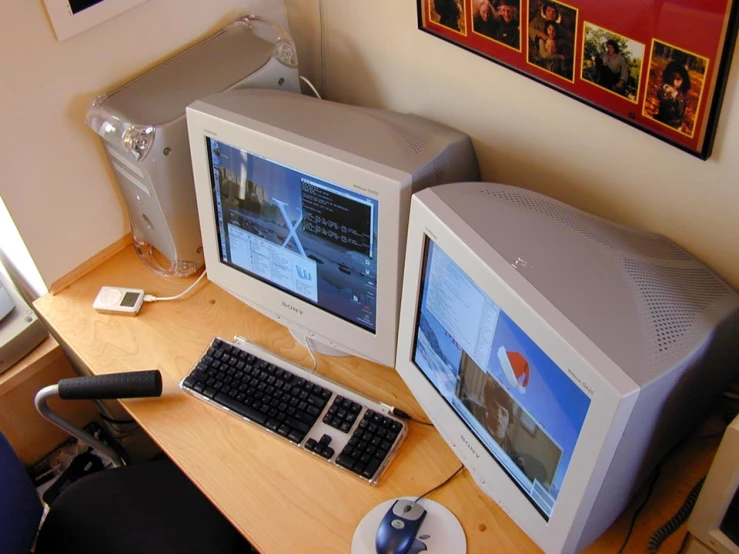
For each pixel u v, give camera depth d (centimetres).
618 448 98
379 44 165
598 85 124
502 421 117
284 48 167
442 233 113
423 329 131
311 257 142
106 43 152
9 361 176
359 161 123
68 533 159
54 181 160
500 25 134
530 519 117
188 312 169
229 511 134
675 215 130
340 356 159
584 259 109
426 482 137
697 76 109
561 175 146
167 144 151
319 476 138
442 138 141
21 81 143
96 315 169
